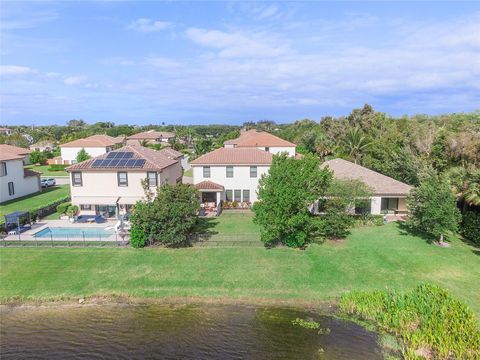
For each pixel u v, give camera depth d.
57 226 37.34
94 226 37.31
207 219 40.28
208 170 46.47
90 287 24.66
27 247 30.48
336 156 68.69
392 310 20.55
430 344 18.03
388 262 27.64
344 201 32.81
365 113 91.75
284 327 20.61
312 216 33.12
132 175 39.91
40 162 91.75
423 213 31.55
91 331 20.39
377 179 42.72
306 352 18.41
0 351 18.69
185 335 19.97
